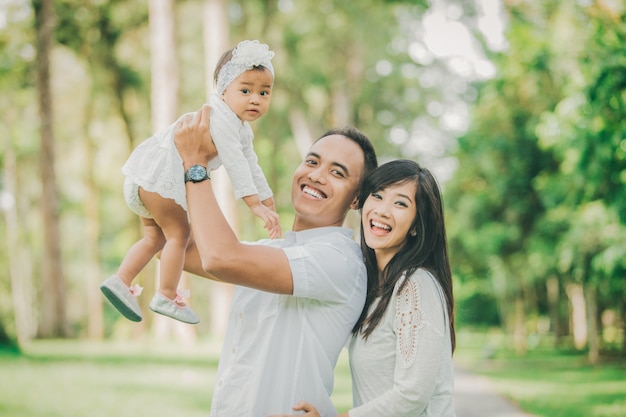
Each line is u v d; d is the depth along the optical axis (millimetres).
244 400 3312
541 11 16094
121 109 28312
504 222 23172
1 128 30484
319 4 25219
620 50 10945
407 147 30531
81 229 39875
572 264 19125
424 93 29312
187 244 3709
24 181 34469
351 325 3480
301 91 28031
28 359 15578
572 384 14602
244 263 3174
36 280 40500
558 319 30281
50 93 25000
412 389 3188
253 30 26891
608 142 11930
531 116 20594
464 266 29141
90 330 31766
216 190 20234
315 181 3678
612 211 13867
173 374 13531
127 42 27172
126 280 3613
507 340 36500
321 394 3328
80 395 10656
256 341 3391
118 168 31062
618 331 23844
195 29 26406
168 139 3432
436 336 3238
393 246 3596
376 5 25219
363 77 28250
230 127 3373
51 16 24641
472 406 11711
